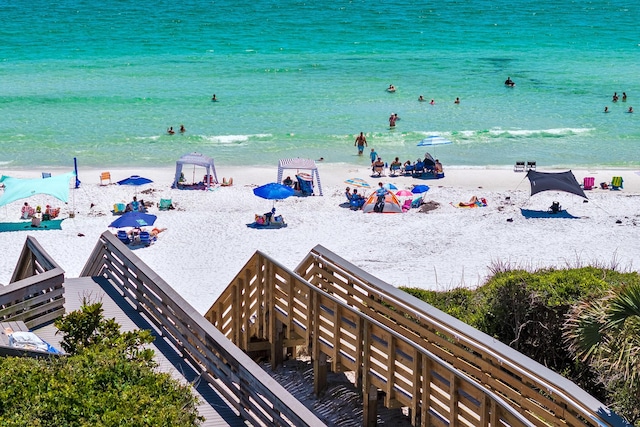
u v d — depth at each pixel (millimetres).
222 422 10789
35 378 8781
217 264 27891
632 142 51094
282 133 52062
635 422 11969
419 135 51969
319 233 31703
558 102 62781
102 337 11273
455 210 35156
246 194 37969
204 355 12031
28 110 58344
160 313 13852
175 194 37750
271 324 16203
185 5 130250
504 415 10773
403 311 14641
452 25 111062
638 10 128000
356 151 48188
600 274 17234
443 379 12141
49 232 31578
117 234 30531
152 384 8938
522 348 16016
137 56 84688
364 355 13734
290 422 9773
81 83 69062
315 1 137250
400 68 77750
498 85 69312
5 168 43906
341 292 15789
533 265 27141
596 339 10570
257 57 84562
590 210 34938
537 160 46750
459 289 20641
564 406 10273
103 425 7723
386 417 14430
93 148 48406
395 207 34688
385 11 125125
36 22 109438
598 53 88750
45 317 14609
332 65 79250
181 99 62312
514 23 113688
